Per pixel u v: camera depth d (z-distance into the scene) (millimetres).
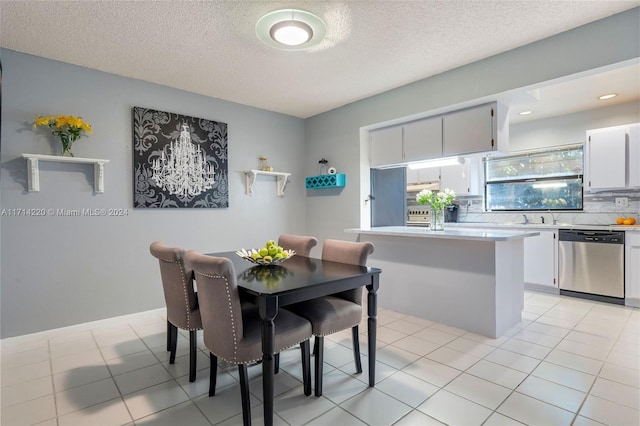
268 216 4578
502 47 2850
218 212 4074
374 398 1982
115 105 3314
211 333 1812
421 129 3775
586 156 4344
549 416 1791
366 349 2656
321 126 4746
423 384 2127
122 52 2863
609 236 3828
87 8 2223
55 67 3000
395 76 3441
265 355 1631
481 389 2061
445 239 3191
